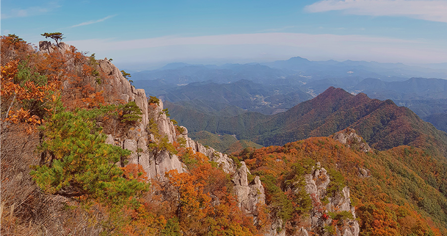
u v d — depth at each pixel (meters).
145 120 42.62
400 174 135.12
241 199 42.16
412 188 123.12
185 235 30.19
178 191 33.31
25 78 18.34
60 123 15.06
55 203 15.50
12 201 12.97
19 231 11.98
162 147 36.12
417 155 162.62
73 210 15.79
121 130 34.91
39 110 18.38
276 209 45.69
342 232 52.47
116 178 15.93
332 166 120.75
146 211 26.55
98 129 18.20
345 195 61.75
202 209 33.97
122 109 36.38
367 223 65.25
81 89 37.56
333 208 57.91
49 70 35.72
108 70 44.28
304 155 123.31
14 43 34.12
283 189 56.00
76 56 40.16
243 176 44.38
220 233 32.50
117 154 16.91
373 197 107.00
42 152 15.55
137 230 21.78
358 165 123.81
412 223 67.38
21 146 16.06
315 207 52.62
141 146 33.62
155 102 49.56
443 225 109.50
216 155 68.69
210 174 42.16
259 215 41.78
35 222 13.09
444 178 151.25
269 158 100.56
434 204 122.38
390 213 67.69
